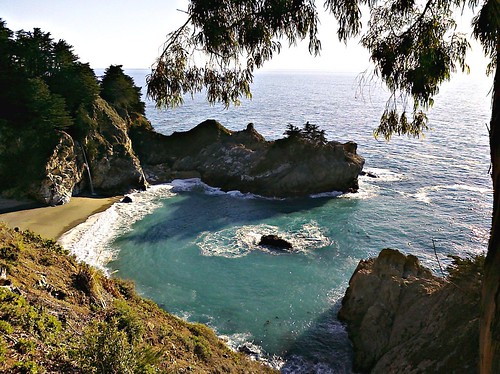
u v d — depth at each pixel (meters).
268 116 133.25
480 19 6.80
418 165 68.44
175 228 43.00
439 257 34.56
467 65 7.77
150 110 145.62
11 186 47.84
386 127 9.22
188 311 27.06
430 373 14.59
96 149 56.34
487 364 3.89
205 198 55.50
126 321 13.75
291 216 46.72
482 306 4.20
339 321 25.59
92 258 34.78
